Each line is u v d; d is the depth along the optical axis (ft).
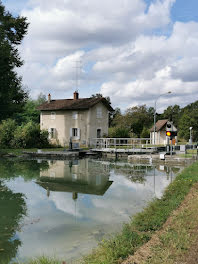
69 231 17.10
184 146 69.92
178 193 23.85
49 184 32.96
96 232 16.78
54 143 99.04
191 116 182.19
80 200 25.02
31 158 66.28
